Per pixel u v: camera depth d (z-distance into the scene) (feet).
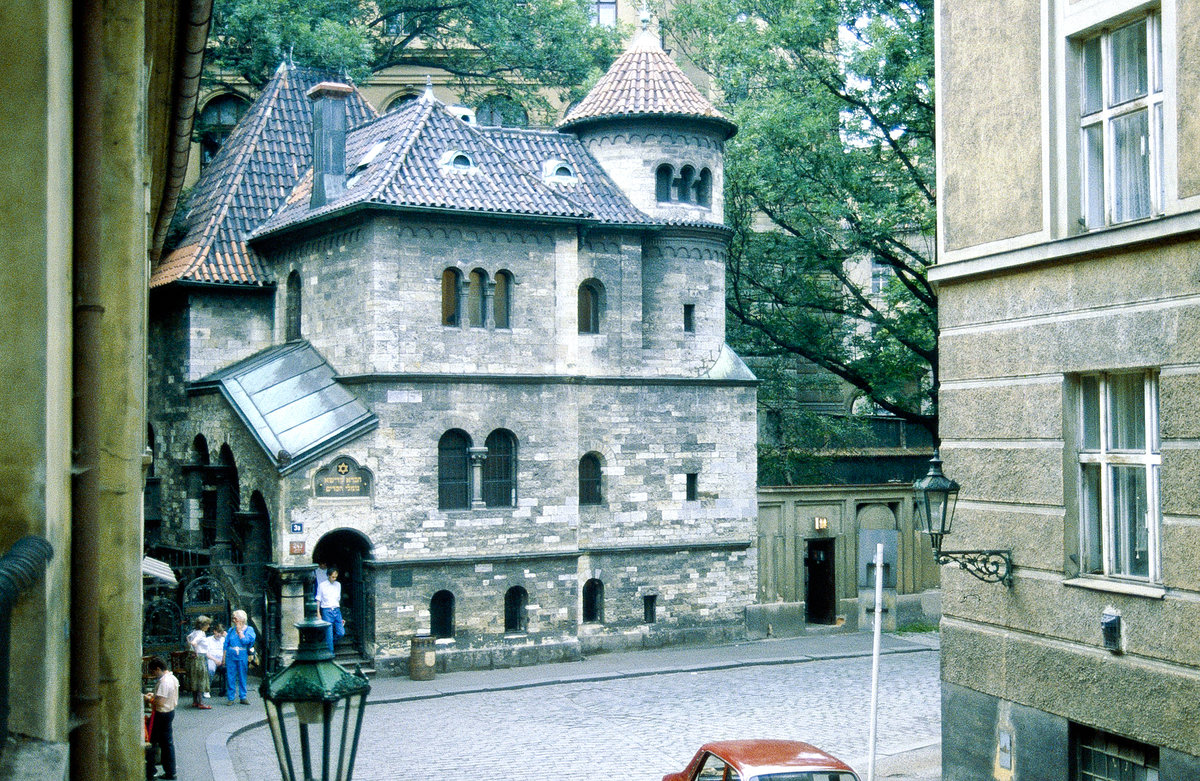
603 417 121.29
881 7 123.24
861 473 144.66
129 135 32.07
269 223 121.90
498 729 88.69
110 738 31.14
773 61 127.44
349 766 29.25
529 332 115.34
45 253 22.09
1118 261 48.34
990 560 54.80
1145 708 46.91
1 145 21.94
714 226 128.06
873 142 126.11
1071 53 50.85
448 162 114.83
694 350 127.34
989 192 54.90
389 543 108.47
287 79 135.03
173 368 123.34
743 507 127.85
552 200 116.47
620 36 170.71
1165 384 46.09
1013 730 53.88
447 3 161.27
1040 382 52.29
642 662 115.03
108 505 31.55
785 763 52.80
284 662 104.32
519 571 114.01
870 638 129.18
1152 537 47.88
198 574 116.26
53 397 22.67
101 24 28.78
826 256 127.03
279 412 109.70
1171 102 45.52
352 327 111.75
